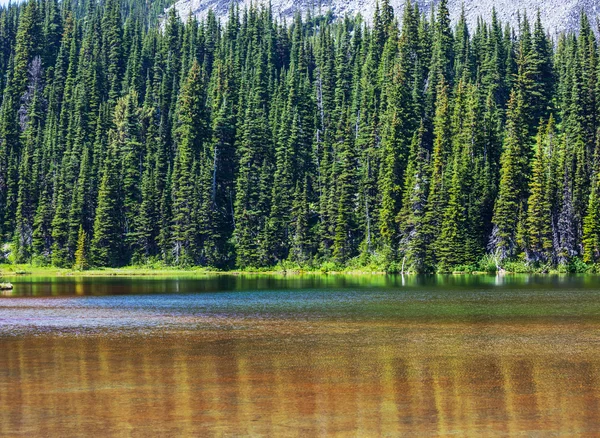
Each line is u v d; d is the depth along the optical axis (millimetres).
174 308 69875
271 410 30422
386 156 158500
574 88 172125
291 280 122625
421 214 141750
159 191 168625
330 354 42688
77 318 60781
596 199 136500
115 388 34156
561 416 29578
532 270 134625
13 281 121125
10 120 192500
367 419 29156
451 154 155750
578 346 45438
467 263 138125
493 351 43656
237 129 183750
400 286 101375
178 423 28719
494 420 29031
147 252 166625
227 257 164125
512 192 139000
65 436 27266
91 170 173500
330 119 193500
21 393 33250
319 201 170750
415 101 180625
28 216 171000
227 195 179750
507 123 167000
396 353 43031
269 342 47219
